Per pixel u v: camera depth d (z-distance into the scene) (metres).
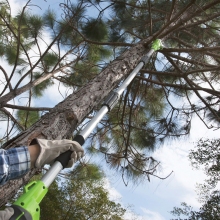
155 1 4.55
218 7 4.02
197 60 3.60
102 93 2.71
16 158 1.19
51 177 1.34
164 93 5.03
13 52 4.96
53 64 5.04
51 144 1.37
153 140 4.89
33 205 1.21
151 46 3.45
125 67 3.14
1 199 1.84
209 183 5.53
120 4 4.51
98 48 4.95
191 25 3.76
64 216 7.79
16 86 3.72
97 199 7.94
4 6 4.68
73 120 2.27
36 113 4.89
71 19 3.79
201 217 4.56
